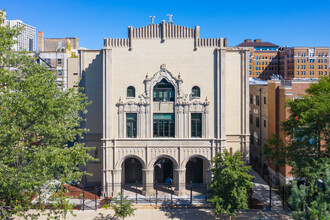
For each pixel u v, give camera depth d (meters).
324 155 34.38
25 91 28.94
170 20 42.19
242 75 44.41
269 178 47.00
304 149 35.91
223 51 41.69
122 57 42.22
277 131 44.69
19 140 28.22
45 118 28.55
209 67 42.19
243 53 44.31
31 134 29.92
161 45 42.16
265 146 40.31
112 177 42.47
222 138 41.88
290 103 37.03
